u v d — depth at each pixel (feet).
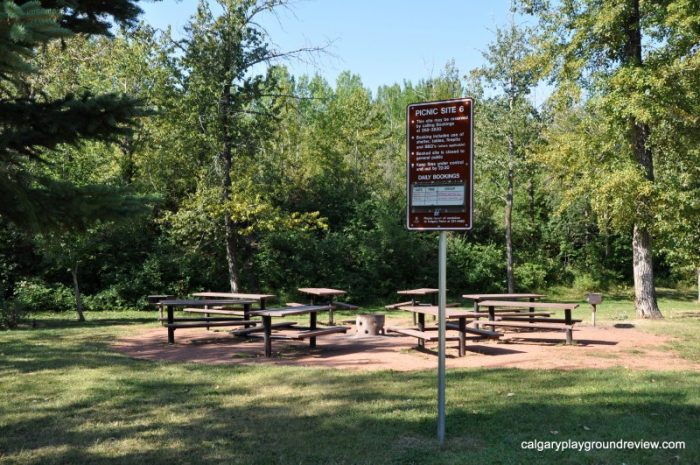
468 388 22.86
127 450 15.97
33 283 68.74
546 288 100.42
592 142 56.03
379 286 85.87
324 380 24.62
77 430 17.78
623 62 55.72
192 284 76.84
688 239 60.08
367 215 94.32
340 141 121.19
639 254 56.39
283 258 81.92
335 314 64.90
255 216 66.74
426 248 90.22
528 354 32.45
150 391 22.76
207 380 24.77
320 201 98.84
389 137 128.77
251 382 24.36
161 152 70.64
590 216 102.73
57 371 26.84
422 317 34.99
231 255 67.67
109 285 71.10
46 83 60.18
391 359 30.99
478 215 105.40
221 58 63.00
